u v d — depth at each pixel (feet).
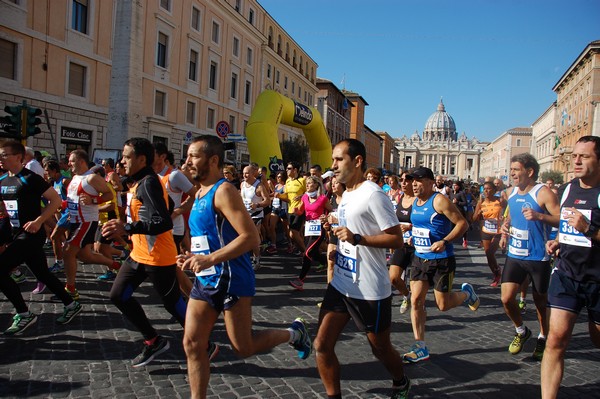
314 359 13.96
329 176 31.76
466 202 45.50
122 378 12.10
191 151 9.65
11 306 18.04
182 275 16.07
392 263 19.40
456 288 25.93
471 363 14.43
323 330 10.17
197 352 9.36
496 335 17.43
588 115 172.35
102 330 15.79
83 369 12.58
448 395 12.12
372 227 9.95
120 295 12.42
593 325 10.68
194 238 9.81
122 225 11.68
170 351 14.02
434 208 14.55
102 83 75.15
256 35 128.47
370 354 14.69
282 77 150.82
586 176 10.69
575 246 10.61
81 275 23.86
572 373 13.94
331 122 209.77
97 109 74.02
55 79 66.80
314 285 24.86
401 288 19.69
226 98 115.14
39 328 15.72
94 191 18.47
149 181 12.09
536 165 14.73
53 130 66.74
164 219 11.89
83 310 17.95
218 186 9.50
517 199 14.88
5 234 14.78
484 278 29.25
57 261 24.07
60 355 13.51
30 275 23.32
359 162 10.27
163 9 88.94
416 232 14.97
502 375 13.55
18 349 13.85
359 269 9.92
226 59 113.91
